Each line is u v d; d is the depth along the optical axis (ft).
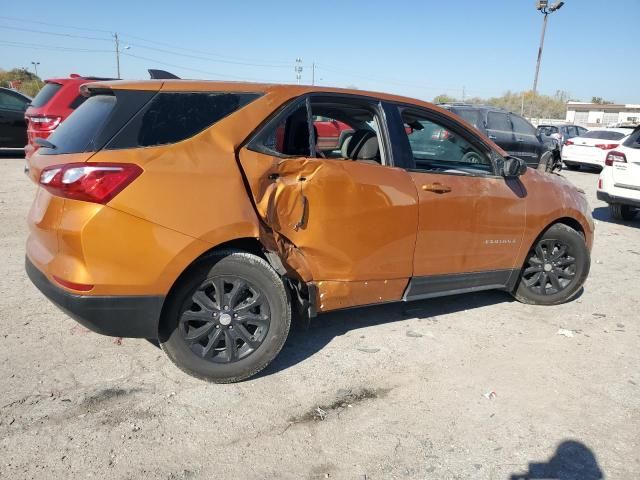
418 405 10.59
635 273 20.53
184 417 9.78
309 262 11.48
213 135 10.30
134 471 8.36
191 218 9.71
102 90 10.53
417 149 14.40
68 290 9.29
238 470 8.55
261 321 10.84
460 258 13.82
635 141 29.48
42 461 8.43
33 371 10.93
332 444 9.29
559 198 15.69
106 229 9.15
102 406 9.93
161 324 10.23
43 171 9.57
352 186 11.61
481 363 12.45
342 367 11.91
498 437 9.69
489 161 14.58
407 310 15.42
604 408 10.81
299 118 11.67
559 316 15.62
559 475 8.76
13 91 42.52
